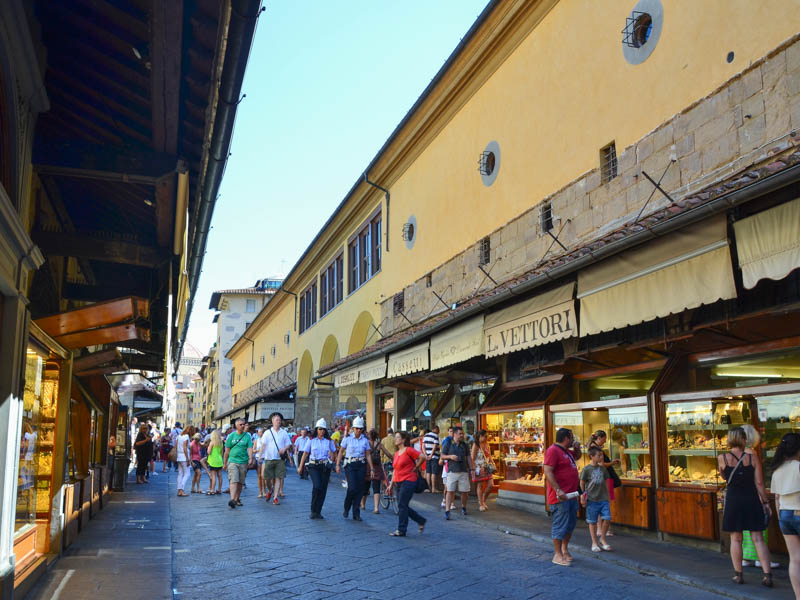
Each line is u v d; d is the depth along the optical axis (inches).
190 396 4901.6
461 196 648.4
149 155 275.6
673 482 367.6
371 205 928.3
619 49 429.4
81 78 255.4
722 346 358.0
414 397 813.9
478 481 508.1
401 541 380.8
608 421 426.0
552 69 505.4
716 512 334.0
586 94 460.4
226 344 2731.3
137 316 319.3
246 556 334.6
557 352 484.7
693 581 272.5
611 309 326.3
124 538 383.9
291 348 1444.4
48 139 267.6
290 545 367.2
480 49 593.6
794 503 230.5
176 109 238.2
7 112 218.7
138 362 718.5
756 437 279.1
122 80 243.1
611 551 332.8
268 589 265.6
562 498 310.0
